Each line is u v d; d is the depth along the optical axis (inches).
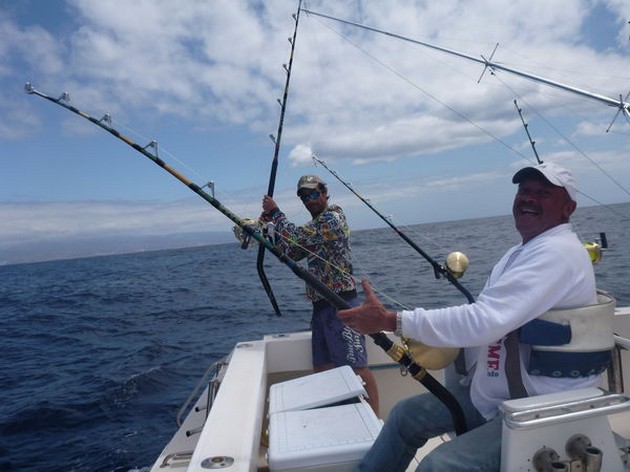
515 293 50.5
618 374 63.6
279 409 75.6
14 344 385.1
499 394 55.6
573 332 51.1
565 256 51.6
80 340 384.2
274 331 350.9
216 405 75.9
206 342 334.6
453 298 328.8
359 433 66.1
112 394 233.3
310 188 107.3
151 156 79.4
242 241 100.3
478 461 50.9
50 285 1024.2
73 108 81.7
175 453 82.4
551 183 53.7
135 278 988.6
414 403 61.8
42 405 222.2
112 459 166.7
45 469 163.3
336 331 102.4
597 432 49.9
